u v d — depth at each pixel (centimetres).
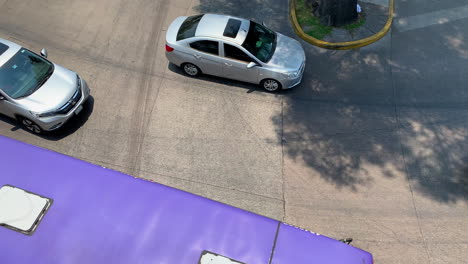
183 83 1066
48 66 949
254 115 995
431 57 1125
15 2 1265
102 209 544
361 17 1227
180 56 1038
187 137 943
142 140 934
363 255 529
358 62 1121
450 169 897
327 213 827
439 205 841
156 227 530
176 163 897
